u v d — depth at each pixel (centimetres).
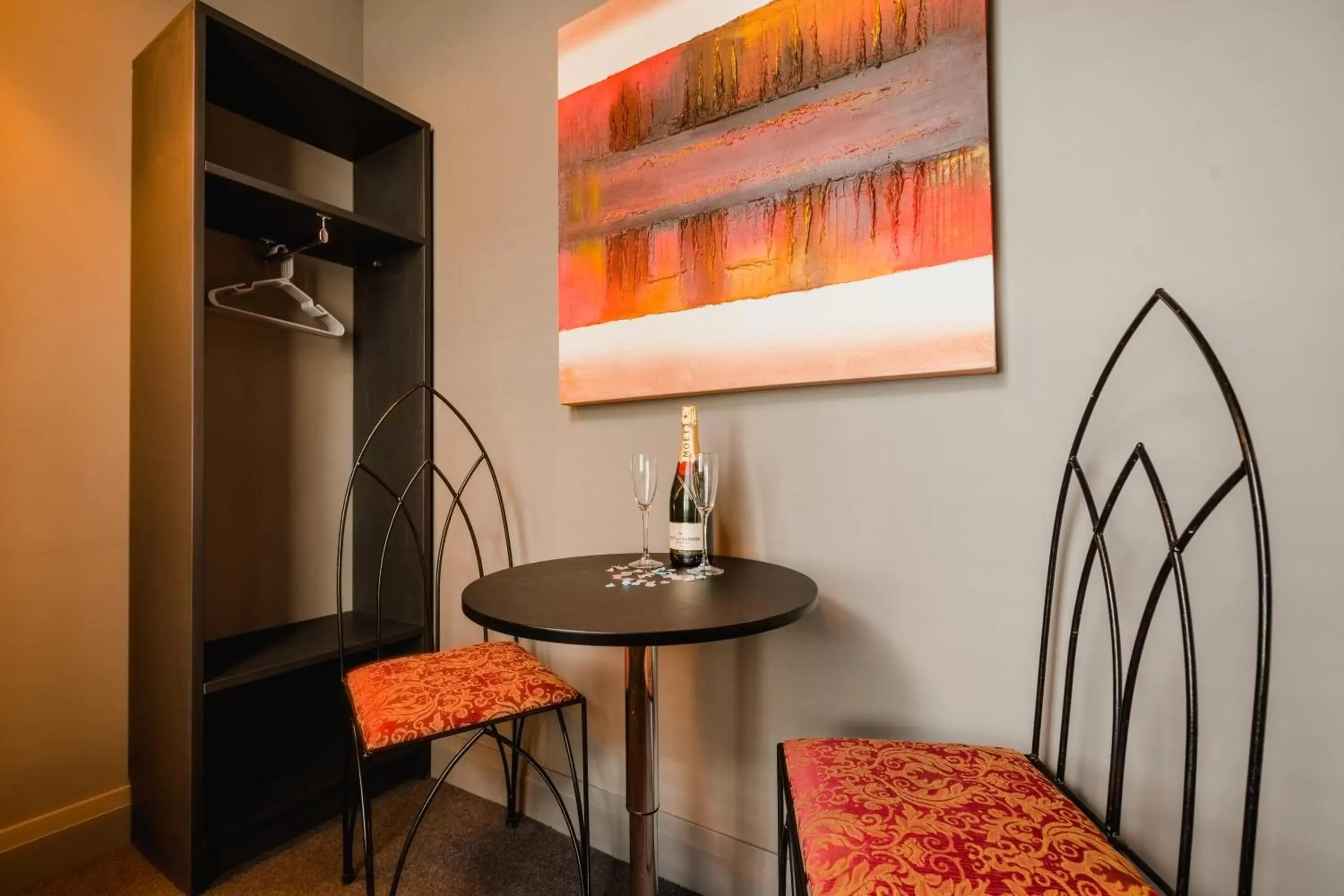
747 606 97
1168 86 101
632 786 113
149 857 151
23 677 146
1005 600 114
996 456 115
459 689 119
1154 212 102
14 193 147
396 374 203
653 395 150
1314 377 92
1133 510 103
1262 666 68
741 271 138
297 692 192
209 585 178
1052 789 86
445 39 200
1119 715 90
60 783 150
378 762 182
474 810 175
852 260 125
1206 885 97
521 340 180
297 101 181
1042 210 111
